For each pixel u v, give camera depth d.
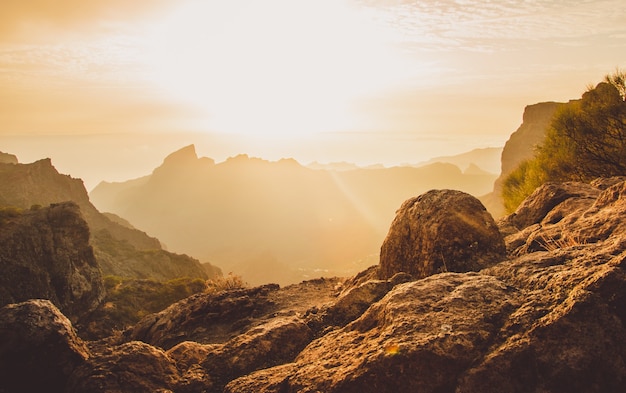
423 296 4.37
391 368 3.43
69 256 52.94
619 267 3.85
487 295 4.19
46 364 4.34
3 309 4.54
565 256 4.78
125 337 9.66
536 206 9.75
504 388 3.23
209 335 7.99
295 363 4.44
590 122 14.45
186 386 4.39
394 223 7.96
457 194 7.17
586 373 3.18
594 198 8.65
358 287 6.32
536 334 3.44
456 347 3.49
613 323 3.37
